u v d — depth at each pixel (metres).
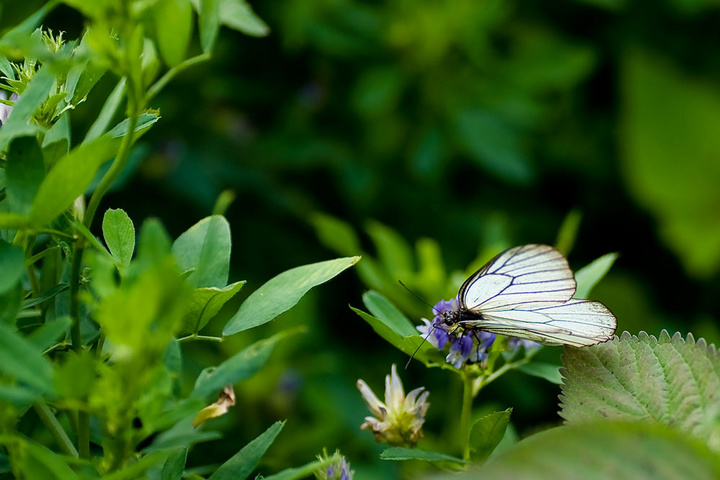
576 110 1.72
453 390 1.04
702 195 1.69
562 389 0.75
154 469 0.75
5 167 0.72
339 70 1.48
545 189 1.75
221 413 0.75
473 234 1.53
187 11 0.73
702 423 0.73
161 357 0.72
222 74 1.42
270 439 0.73
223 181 1.38
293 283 0.74
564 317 0.77
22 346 0.69
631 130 1.70
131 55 0.71
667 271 1.79
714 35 1.69
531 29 1.64
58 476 0.70
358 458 1.10
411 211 1.52
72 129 1.06
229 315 1.20
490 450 0.75
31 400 0.70
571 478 0.69
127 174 0.83
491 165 1.38
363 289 1.50
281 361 1.10
